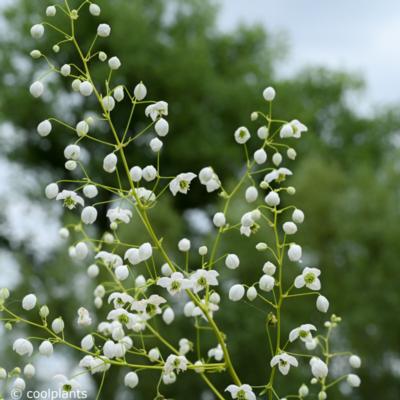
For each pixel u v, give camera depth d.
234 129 27.34
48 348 3.24
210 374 14.89
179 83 25.66
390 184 20.06
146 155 24.84
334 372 13.32
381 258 18.08
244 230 3.41
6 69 26.56
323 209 19.81
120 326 3.44
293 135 3.70
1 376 3.26
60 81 25.55
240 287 3.27
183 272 3.39
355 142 34.44
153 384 14.44
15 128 26.56
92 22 24.98
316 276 3.30
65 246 17.55
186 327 14.68
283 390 14.21
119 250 15.82
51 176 27.36
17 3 26.94
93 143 24.28
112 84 23.92
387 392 16.84
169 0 29.61
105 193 22.42
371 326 17.14
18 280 17.92
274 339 15.26
